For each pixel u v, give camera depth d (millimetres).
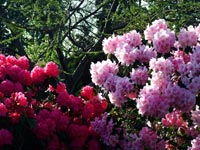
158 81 2592
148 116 2615
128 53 2766
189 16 5617
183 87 2607
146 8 5527
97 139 2852
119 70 2818
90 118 2939
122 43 2891
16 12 6523
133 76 2662
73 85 5543
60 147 2748
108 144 2803
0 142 2559
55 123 2746
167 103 2551
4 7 6375
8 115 2631
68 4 5461
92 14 5453
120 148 2828
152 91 2551
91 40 6305
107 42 2936
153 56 2754
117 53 2818
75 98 2928
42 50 5590
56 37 5227
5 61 3088
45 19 5676
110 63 2787
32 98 2982
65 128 2762
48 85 3033
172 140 2889
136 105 2684
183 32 2744
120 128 2822
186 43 2732
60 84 3033
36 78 3008
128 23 5289
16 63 3104
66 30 5535
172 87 2545
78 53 5371
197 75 2590
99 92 3133
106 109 3008
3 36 6594
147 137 2750
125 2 5410
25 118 2627
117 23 5922
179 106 2566
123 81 2652
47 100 3002
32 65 5367
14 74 2967
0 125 2625
